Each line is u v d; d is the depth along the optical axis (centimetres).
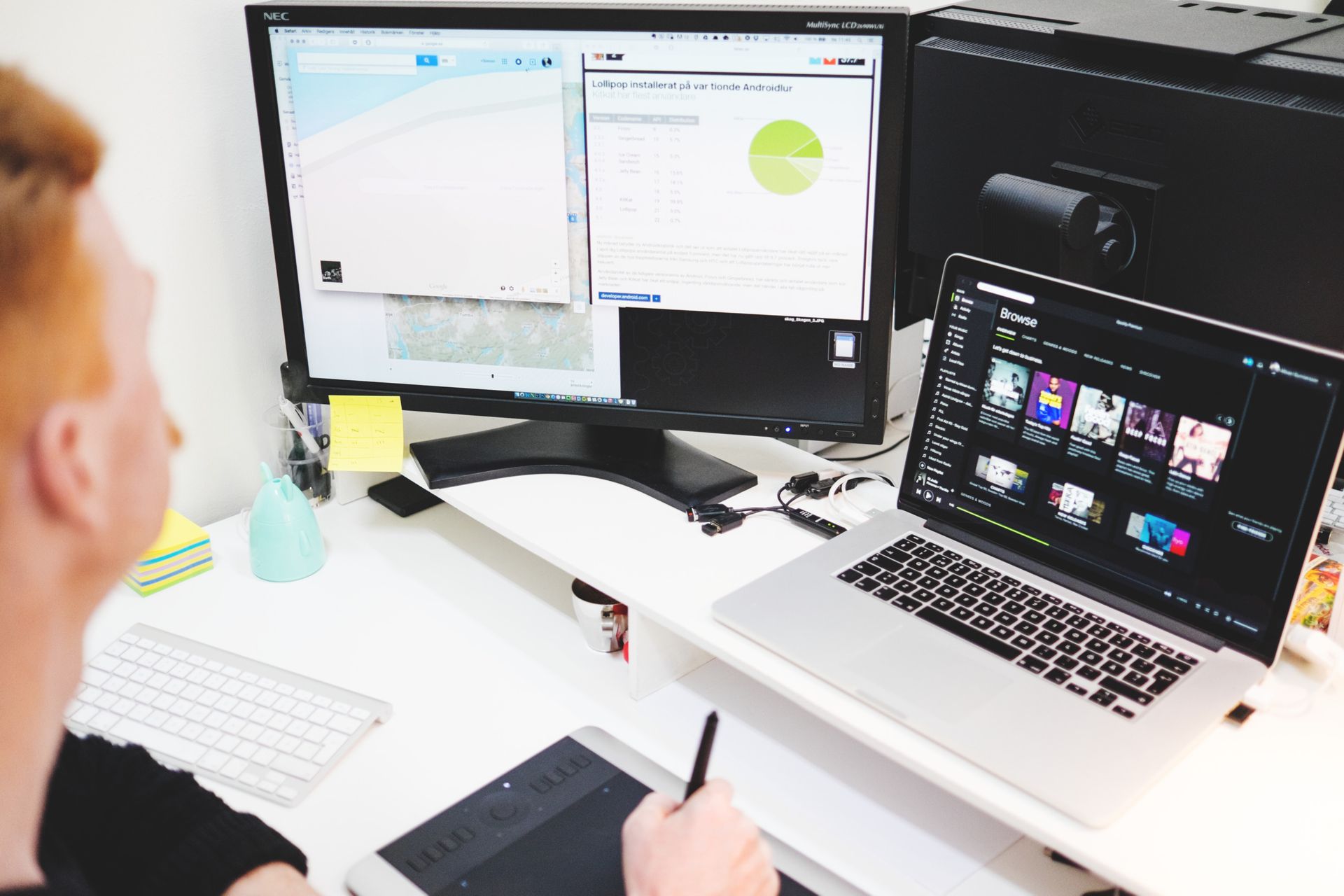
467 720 106
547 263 121
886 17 103
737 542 115
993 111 121
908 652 93
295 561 127
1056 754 82
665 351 122
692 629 99
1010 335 102
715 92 110
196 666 111
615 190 116
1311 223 99
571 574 123
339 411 132
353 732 102
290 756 100
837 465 131
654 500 123
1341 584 96
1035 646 93
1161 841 77
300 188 123
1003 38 119
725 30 107
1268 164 100
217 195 131
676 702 110
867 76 106
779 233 114
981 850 93
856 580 103
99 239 46
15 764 46
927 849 93
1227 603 91
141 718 105
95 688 108
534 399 128
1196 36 107
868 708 89
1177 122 105
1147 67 108
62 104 44
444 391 130
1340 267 98
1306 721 89
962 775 82
